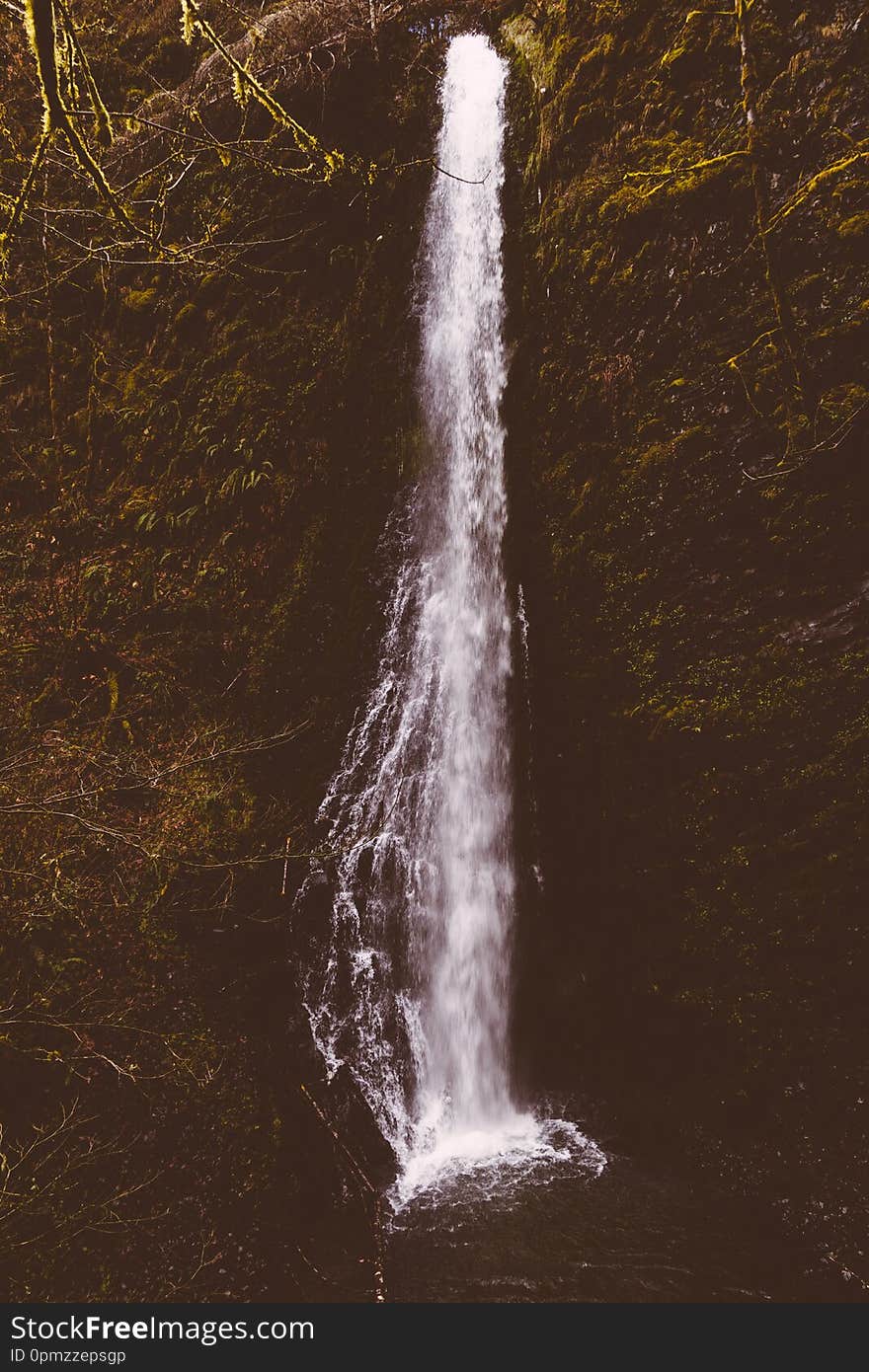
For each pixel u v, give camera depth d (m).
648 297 6.10
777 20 5.70
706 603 5.56
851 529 4.97
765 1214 4.63
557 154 7.00
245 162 8.70
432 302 7.84
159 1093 4.99
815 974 4.83
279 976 5.94
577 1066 6.09
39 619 7.78
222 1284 4.38
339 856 6.59
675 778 5.57
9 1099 4.71
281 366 8.16
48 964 5.31
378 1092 5.89
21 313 9.28
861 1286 4.11
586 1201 5.02
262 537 7.81
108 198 3.27
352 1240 4.81
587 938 6.14
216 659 7.48
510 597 6.76
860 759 4.77
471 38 8.43
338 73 8.40
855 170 5.11
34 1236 4.29
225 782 6.71
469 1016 6.43
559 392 6.61
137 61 10.32
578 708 6.21
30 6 2.19
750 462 5.43
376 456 7.75
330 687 7.24
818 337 5.12
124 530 8.37
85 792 5.05
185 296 8.88
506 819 6.54
